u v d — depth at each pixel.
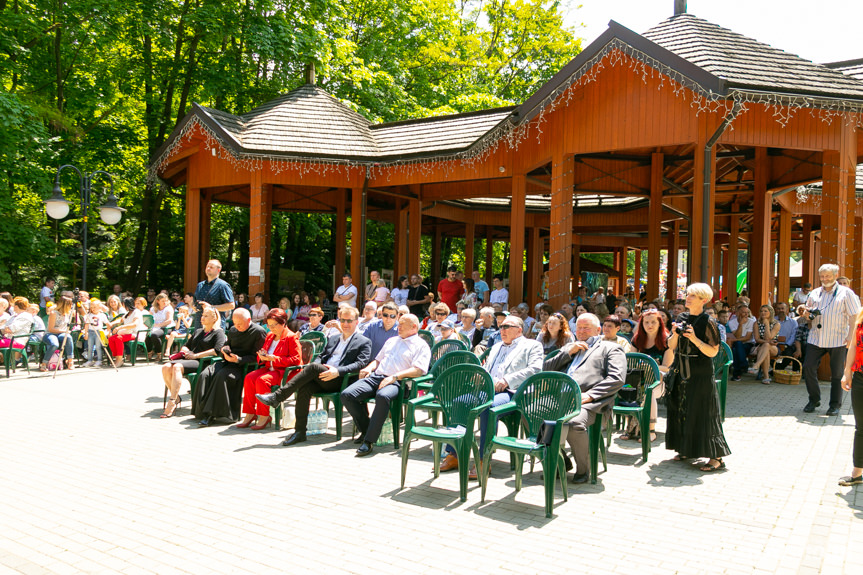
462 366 5.63
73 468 6.02
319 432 7.62
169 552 4.09
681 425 6.01
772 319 11.17
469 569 3.84
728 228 23.92
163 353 13.94
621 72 11.20
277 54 20.47
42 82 20.08
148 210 22.08
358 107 22.41
